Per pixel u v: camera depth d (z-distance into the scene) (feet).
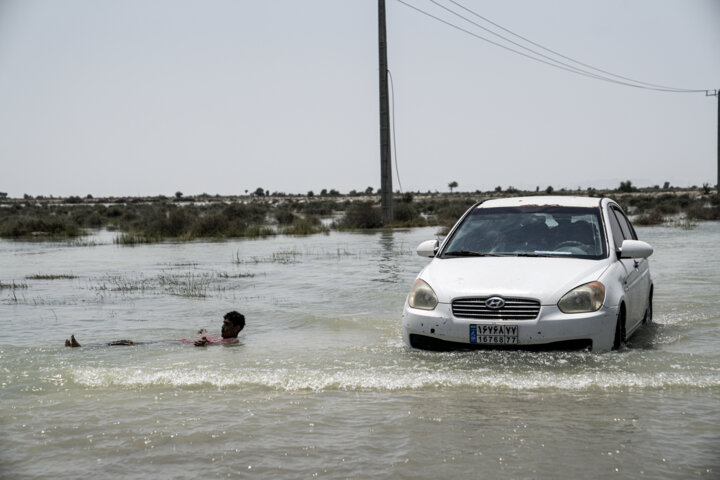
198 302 36.60
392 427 15.06
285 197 561.43
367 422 15.46
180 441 14.40
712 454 13.08
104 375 20.04
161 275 51.16
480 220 26.40
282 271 51.78
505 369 19.67
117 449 13.99
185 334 27.71
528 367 19.85
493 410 16.11
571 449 13.48
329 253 68.18
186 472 12.74
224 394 18.06
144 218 136.67
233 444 14.19
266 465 13.01
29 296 40.06
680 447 13.47
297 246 80.07
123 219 160.86
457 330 21.13
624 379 18.37
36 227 119.55
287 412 16.34
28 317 32.24
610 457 13.03
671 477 12.07
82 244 91.86
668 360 20.66
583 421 15.17
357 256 63.82
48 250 81.05
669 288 38.01
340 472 12.61
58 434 14.94
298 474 12.55
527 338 20.48
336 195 577.84
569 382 18.24
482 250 24.73
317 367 20.83
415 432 14.69
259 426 15.31
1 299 38.88
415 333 21.94
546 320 20.42
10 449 14.06
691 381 18.16
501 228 25.61
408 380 18.78
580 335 20.48
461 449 13.61
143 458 13.48
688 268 47.16
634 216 140.46
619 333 22.21
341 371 20.10
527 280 21.44
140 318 31.73
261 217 161.79
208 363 21.79
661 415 15.49
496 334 20.71
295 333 27.50
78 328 29.19
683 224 110.11
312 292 39.75
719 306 32.07
